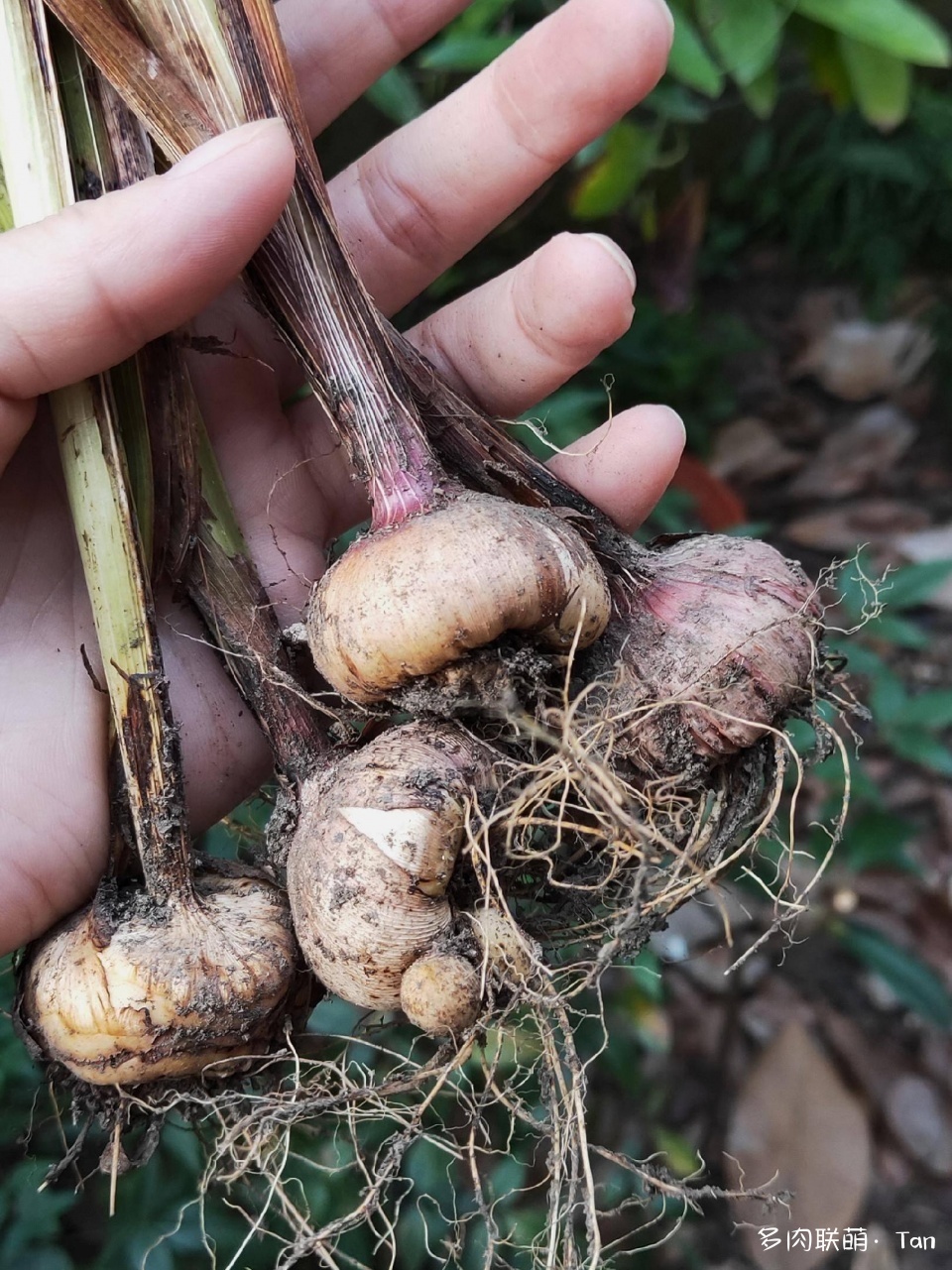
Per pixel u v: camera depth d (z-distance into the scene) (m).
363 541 0.14
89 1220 0.22
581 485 0.18
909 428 0.46
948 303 0.47
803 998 0.31
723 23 0.20
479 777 0.14
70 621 0.17
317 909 0.14
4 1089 0.20
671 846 0.14
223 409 0.19
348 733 0.16
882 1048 0.31
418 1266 0.22
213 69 0.15
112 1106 0.15
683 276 0.32
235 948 0.15
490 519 0.14
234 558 0.17
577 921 0.16
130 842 0.16
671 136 0.30
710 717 0.15
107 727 0.16
